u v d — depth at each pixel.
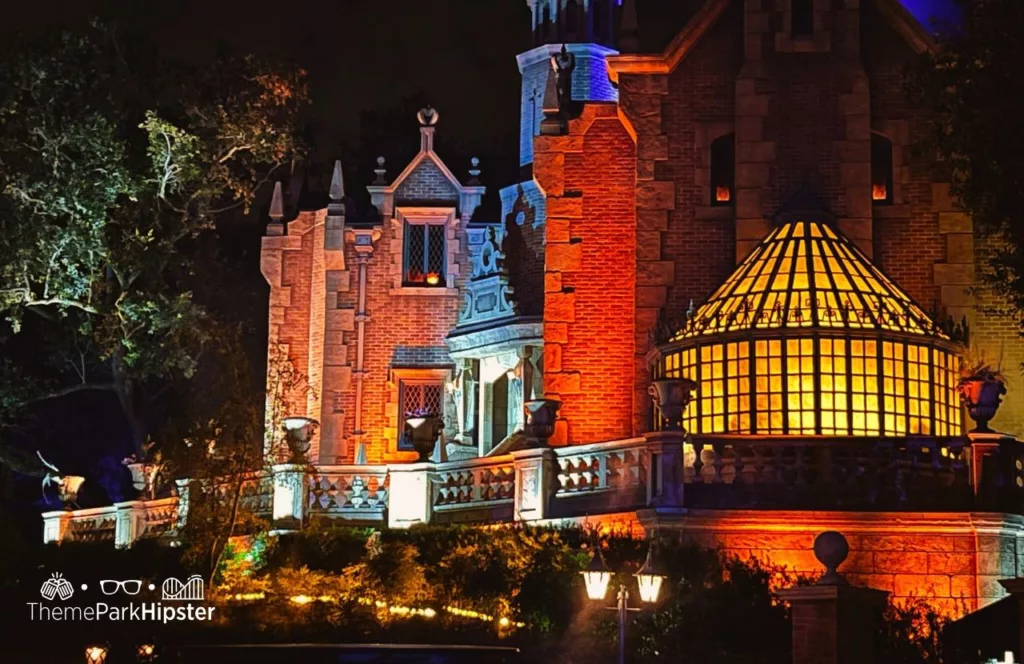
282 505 24.69
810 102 28.53
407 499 24.70
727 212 28.52
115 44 35.66
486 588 20.42
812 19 28.88
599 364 28.97
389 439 36.88
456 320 37.56
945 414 24.75
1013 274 23.70
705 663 18.25
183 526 25.19
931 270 27.97
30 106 34.69
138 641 22.36
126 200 36.66
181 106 37.03
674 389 21.25
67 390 40.66
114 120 35.03
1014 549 20.81
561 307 29.23
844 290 24.61
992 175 22.50
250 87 36.25
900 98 28.62
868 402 23.80
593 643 18.86
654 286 28.34
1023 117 21.83
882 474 21.02
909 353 24.28
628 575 19.38
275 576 22.00
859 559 20.55
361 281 37.62
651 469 21.02
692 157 28.78
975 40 22.88
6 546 25.27
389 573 21.12
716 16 29.19
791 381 23.91
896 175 28.38
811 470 21.09
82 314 40.97
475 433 36.66
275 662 11.79
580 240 29.52
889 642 17.66
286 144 36.47
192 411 24.75
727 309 25.14
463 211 37.97
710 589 19.02
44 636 23.58
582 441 28.64
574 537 20.70
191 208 39.12
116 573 23.98
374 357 37.41
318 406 37.44
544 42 39.56
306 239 38.72
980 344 27.52
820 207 26.89
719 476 21.20
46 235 32.84
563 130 29.97
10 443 49.59
